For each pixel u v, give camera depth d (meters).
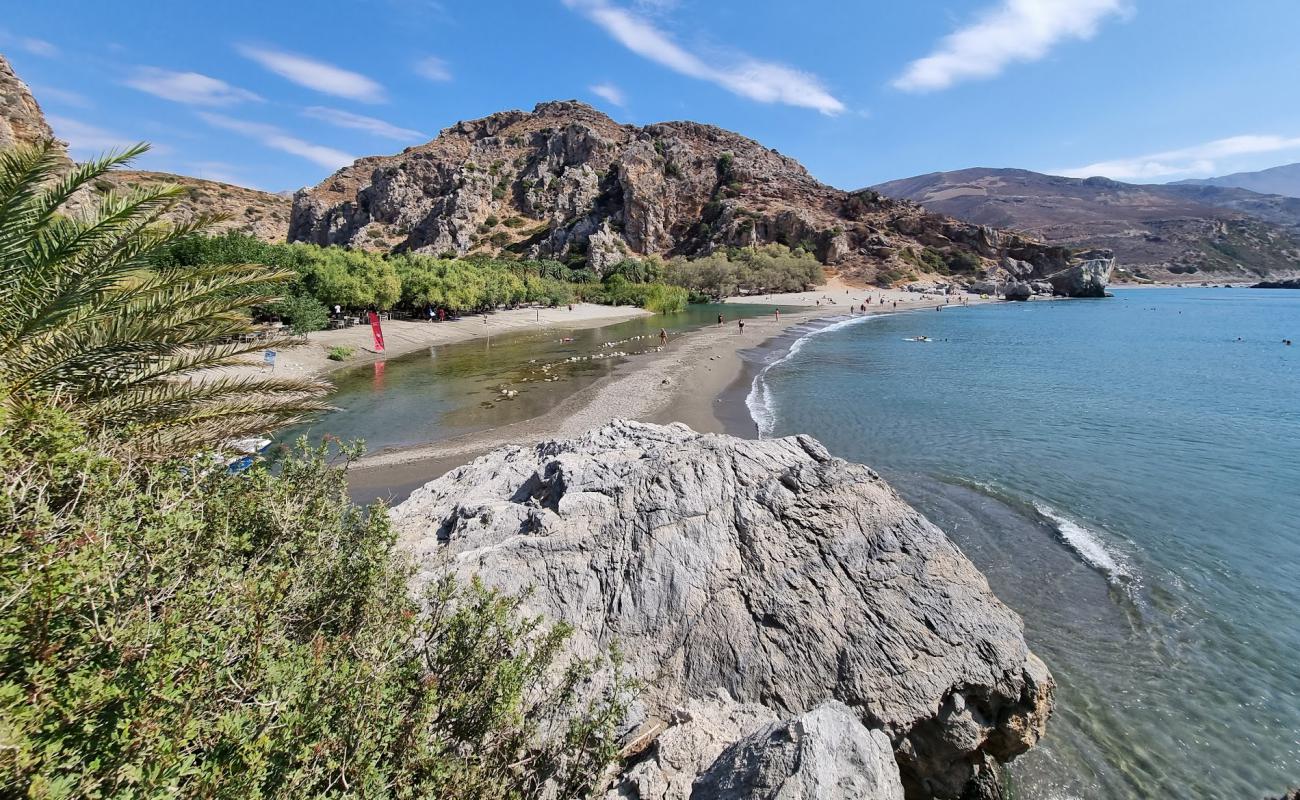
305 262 51.72
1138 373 35.69
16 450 4.27
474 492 10.60
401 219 155.88
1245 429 22.48
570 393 28.77
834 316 81.50
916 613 7.02
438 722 4.48
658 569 7.40
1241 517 14.51
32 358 6.75
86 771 2.66
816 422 23.86
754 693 6.55
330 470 7.55
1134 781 7.33
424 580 6.95
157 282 7.88
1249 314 83.88
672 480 8.25
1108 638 9.99
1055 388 30.97
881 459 19.16
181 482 5.50
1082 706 8.50
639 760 5.74
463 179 153.38
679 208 160.75
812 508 8.05
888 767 4.52
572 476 8.94
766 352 44.06
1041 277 138.00
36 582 3.13
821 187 172.38
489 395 29.05
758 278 118.31
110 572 3.54
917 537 7.74
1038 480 17.12
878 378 33.69
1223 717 8.34
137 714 2.98
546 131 188.75
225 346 9.24
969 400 28.02
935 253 138.75
